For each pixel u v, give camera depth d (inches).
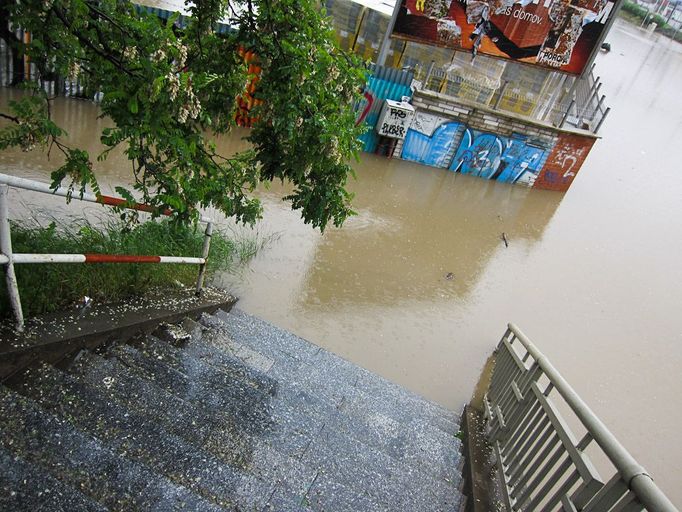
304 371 181.5
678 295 403.9
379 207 410.3
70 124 355.6
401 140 509.0
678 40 1972.2
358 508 108.4
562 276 388.2
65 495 73.5
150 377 126.3
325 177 140.1
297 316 252.1
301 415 137.3
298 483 108.3
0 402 86.8
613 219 532.1
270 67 122.0
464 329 289.1
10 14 94.7
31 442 83.0
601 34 479.5
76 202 259.4
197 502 84.6
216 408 125.0
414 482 128.6
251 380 150.6
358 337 253.3
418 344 263.4
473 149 523.8
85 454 84.7
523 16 467.2
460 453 157.8
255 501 95.5
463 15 466.3
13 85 350.3
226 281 254.4
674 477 231.8
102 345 129.4
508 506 121.9
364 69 132.1
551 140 528.1
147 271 179.9
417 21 468.4
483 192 512.7
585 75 506.0
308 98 118.9
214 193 135.8
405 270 330.3
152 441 98.4
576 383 274.5
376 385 199.3
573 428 246.2
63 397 100.8
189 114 100.5
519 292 347.9
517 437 137.1
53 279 131.5
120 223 211.8
